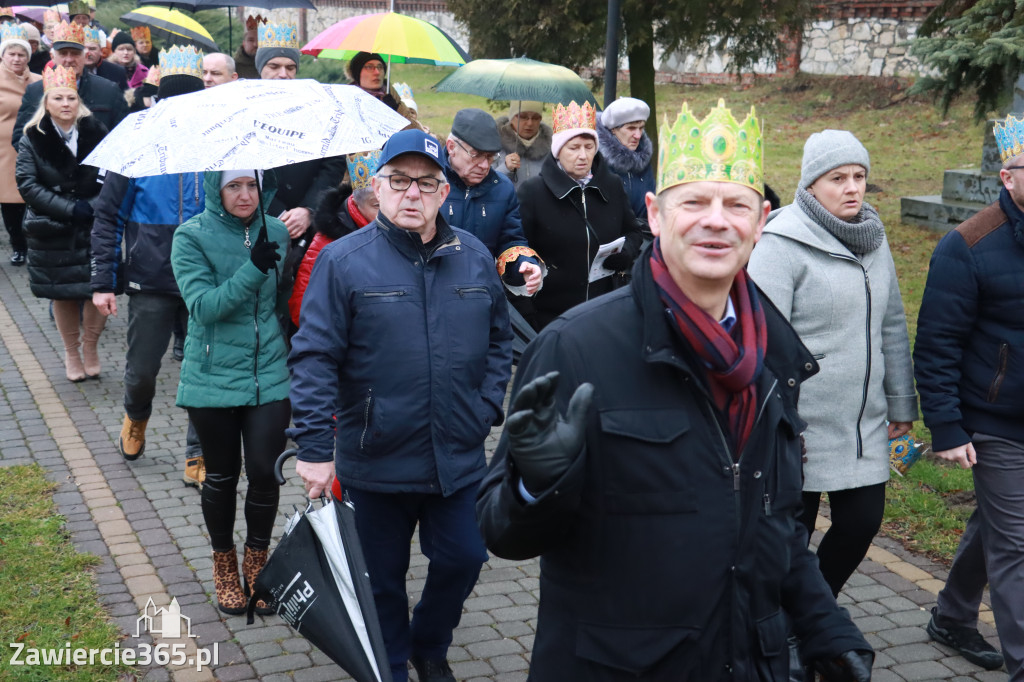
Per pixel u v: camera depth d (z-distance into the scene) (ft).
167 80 20.30
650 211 7.63
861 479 12.88
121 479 19.75
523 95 25.40
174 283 19.27
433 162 12.12
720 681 7.42
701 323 7.20
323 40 29.45
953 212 38.06
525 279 17.06
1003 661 14.17
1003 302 12.76
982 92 28.48
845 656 7.67
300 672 13.61
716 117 7.13
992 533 13.01
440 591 12.82
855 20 65.77
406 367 12.13
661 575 7.27
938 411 13.00
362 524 12.53
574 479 6.70
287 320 16.67
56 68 23.93
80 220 23.82
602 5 37.52
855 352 12.87
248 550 15.05
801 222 12.87
